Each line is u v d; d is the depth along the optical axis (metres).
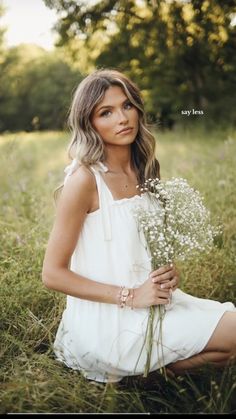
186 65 8.17
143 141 2.43
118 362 2.24
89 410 2.11
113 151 2.33
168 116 9.83
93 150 2.25
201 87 8.77
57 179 5.47
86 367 2.34
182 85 9.05
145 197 2.38
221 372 2.30
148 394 2.20
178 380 2.29
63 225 2.22
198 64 8.06
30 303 2.87
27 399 2.13
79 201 2.21
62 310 2.75
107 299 2.23
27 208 4.46
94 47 8.42
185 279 3.07
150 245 2.26
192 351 2.22
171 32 7.11
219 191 4.33
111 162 2.34
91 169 2.25
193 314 2.26
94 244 2.27
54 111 10.84
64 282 2.23
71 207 2.21
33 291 2.91
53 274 2.24
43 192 4.93
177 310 2.29
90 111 2.23
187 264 3.20
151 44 7.80
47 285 2.27
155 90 9.16
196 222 2.25
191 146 6.80
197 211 2.26
